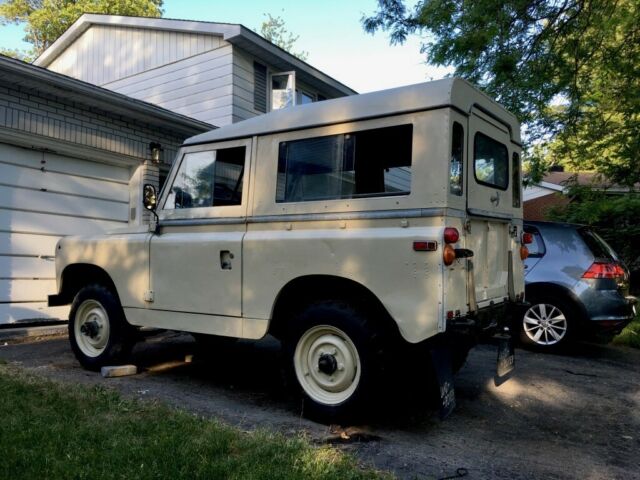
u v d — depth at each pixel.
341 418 3.52
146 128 8.50
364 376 3.37
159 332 5.15
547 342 6.11
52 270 7.34
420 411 3.97
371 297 3.43
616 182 9.05
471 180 3.53
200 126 8.84
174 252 4.32
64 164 7.52
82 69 14.19
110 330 4.78
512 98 8.12
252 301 3.86
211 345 5.85
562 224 6.29
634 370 5.43
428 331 3.08
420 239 3.13
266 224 3.92
